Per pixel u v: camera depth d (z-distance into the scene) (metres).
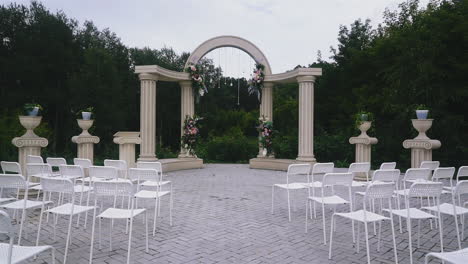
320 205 5.86
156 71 9.95
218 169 11.77
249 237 4.03
